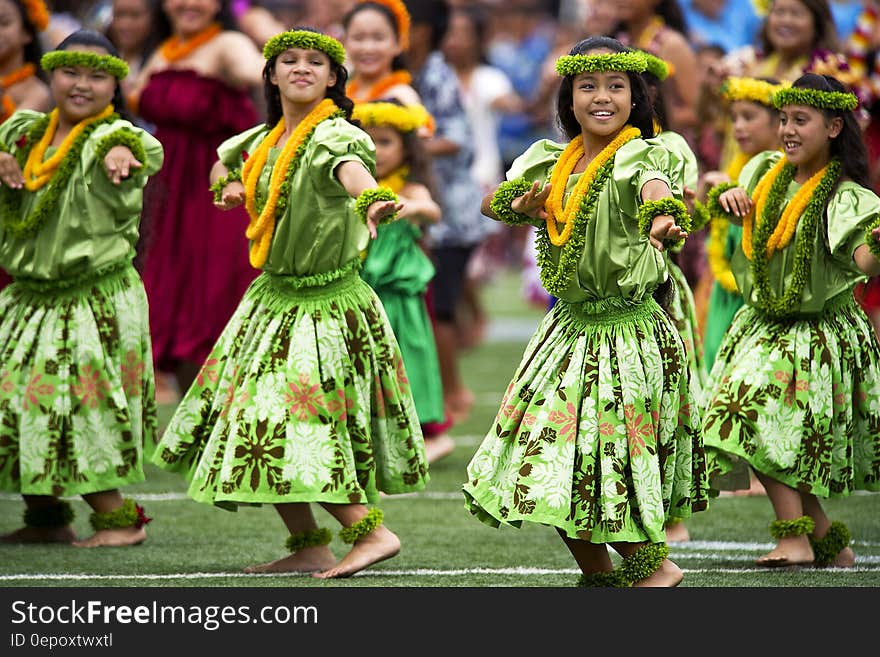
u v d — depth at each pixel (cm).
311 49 2159
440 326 3647
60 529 2402
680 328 2416
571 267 1936
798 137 2194
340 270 2148
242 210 3133
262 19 3631
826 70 2977
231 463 2091
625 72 1944
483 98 4512
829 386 2205
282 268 2144
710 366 2827
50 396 2284
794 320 2230
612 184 1923
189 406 2200
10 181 2281
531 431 1936
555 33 7238
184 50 3138
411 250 2947
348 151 2092
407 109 2878
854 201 2162
